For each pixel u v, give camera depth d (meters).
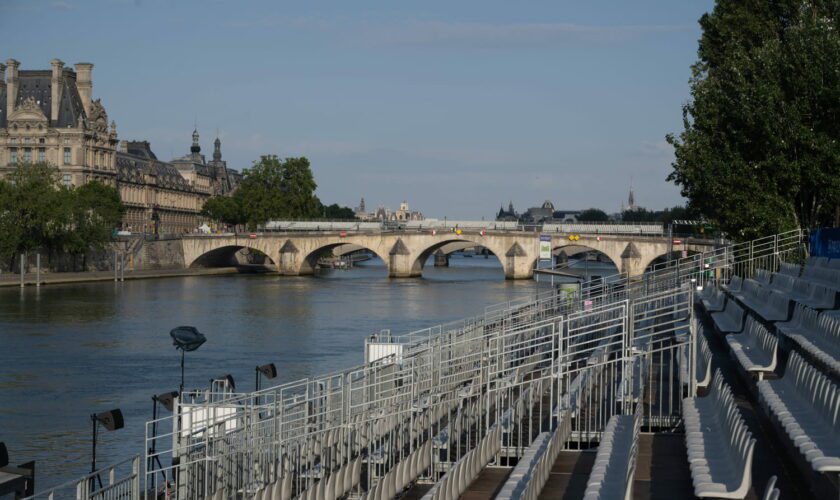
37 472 50.62
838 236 54.22
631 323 42.41
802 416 28.11
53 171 196.75
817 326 39.19
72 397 70.12
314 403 44.00
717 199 72.81
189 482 35.81
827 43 67.56
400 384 48.12
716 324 54.69
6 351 92.06
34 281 178.12
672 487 28.16
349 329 113.44
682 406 37.03
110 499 33.91
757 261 70.44
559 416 37.38
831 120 68.00
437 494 27.59
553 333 44.31
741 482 22.84
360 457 36.31
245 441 36.25
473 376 48.81
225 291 175.00
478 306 144.62
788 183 69.44
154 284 192.38
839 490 21.72
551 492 30.97
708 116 75.62
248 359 89.19
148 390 73.06
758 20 82.38
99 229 199.88
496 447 37.88
